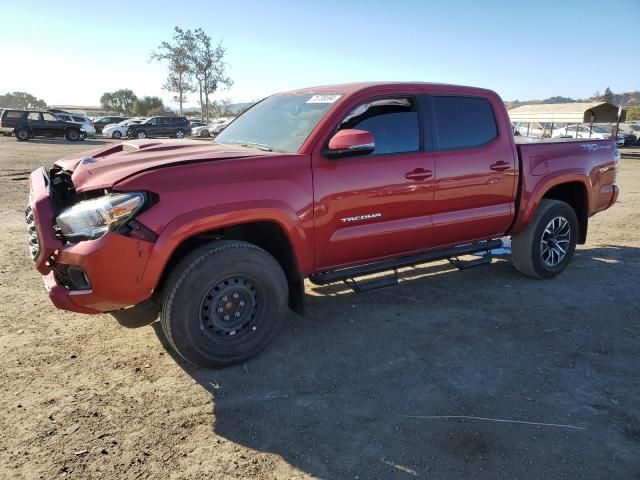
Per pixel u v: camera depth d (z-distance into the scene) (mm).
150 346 3826
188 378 3383
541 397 3178
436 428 2861
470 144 4562
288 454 2646
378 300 4809
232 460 2596
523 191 4949
